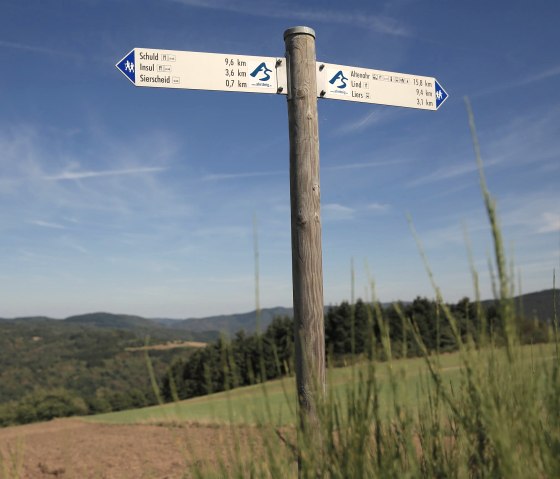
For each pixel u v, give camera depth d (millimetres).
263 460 1438
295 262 2857
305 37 3076
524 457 1119
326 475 1413
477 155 1051
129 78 2994
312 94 3043
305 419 1490
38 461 8211
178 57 3072
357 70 3318
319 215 2918
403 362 1374
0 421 51156
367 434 1371
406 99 3492
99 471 2857
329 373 1399
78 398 59469
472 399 1284
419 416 1498
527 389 1143
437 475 1435
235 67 3111
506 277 1049
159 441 10672
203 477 1489
